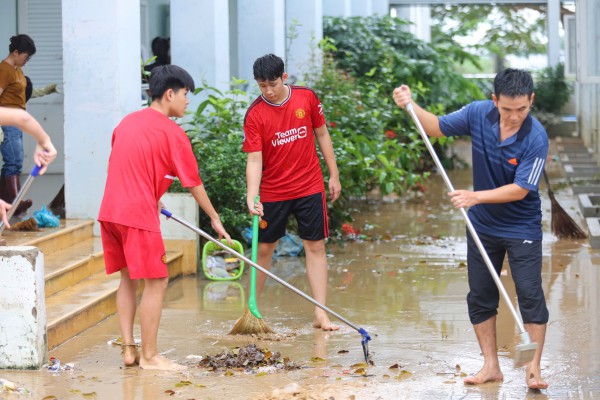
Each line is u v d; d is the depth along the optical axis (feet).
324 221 24.93
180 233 31.48
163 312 26.27
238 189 32.99
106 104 30.55
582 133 81.00
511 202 18.98
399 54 61.31
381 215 45.78
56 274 25.22
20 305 20.21
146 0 48.73
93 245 29.17
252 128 24.36
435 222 43.37
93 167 30.73
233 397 18.54
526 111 18.29
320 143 25.55
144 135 20.47
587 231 39.47
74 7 30.45
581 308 26.25
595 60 45.80
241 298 28.19
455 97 63.16
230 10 52.42
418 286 29.63
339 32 61.77
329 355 21.79
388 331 24.03
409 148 50.65
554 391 18.89
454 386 19.25
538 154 18.54
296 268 32.91
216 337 23.50
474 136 19.16
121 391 18.98
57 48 42.04
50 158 17.28
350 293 28.73
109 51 30.42
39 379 19.77
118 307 21.12
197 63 37.93
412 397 18.51
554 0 89.97
